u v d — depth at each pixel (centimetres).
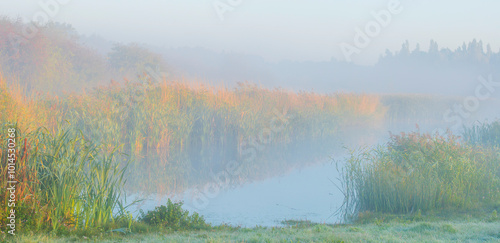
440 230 722
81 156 804
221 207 1009
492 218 843
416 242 631
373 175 1061
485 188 1083
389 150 1305
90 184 790
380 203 999
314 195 1140
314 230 752
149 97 1991
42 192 750
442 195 984
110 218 796
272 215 944
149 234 723
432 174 1084
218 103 2112
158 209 849
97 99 1914
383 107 3534
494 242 629
